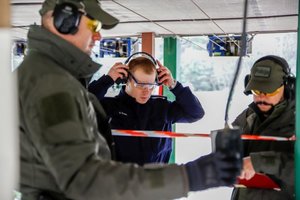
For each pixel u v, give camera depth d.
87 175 1.01
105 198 1.02
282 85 1.67
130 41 4.30
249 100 3.92
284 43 4.07
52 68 1.18
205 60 4.35
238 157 1.06
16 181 0.60
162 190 1.04
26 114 1.10
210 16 3.22
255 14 3.11
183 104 2.31
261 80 1.67
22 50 4.50
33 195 1.18
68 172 1.02
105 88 2.17
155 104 2.28
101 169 1.03
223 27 3.71
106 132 1.54
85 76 1.34
